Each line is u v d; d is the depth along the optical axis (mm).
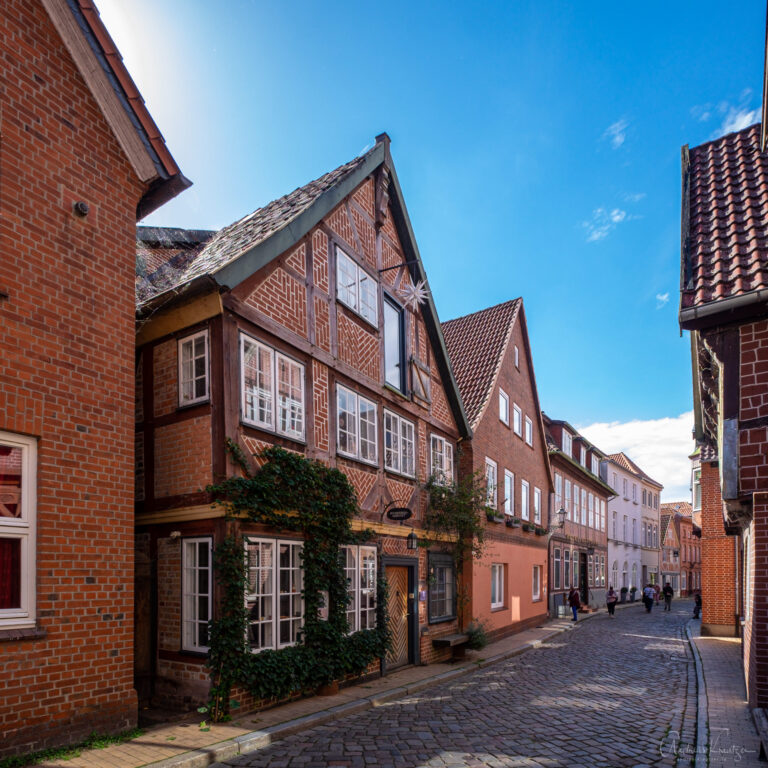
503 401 18594
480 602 15219
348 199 11172
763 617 6434
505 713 8148
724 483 6664
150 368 8641
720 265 7031
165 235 12211
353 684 9852
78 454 6289
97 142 6848
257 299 8461
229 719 7160
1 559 5652
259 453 8188
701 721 7566
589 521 30609
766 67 7141
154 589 8156
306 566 8812
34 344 5988
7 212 5855
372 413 11445
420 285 13430
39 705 5680
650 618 25516
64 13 6566
